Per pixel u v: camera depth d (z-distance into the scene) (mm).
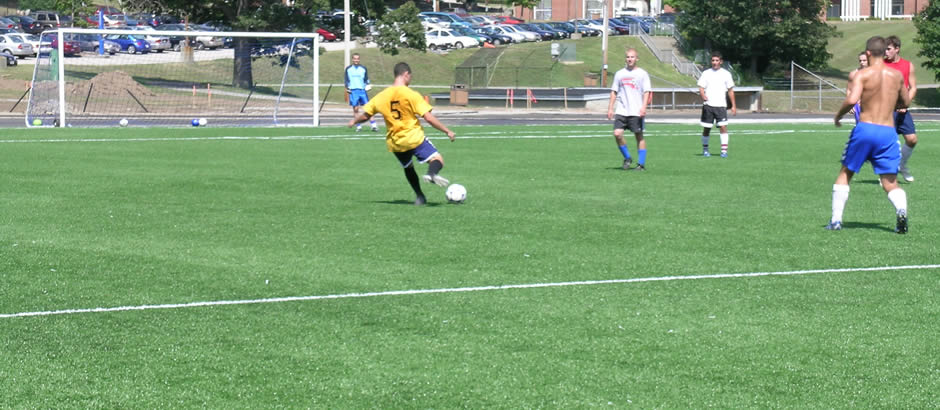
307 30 66938
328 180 18812
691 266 10734
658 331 8148
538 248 11781
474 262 10953
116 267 10688
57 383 6871
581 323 8391
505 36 104375
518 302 9109
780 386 6816
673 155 25000
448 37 97125
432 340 7887
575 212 14789
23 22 95062
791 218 14242
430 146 15102
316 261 11008
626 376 7023
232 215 14312
